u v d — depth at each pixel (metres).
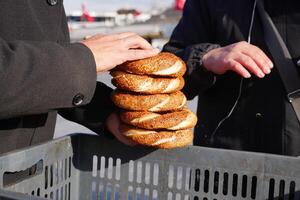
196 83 1.59
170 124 1.23
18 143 1.27
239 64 1.42
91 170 1.43
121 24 32.41
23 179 1.17
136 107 1.23
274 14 1.59
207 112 1.77
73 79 1.04
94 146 1.42
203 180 1.30
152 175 1.35
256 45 1.63
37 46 1.03
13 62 0.95
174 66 1.26
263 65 1.41
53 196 1.30
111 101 1.42
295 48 1.55
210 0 1.76
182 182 1.32
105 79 3.07
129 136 1.26
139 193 1.46
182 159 1.31
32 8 1.23
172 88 1.26
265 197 1.24
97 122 1.39
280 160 1.21
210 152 1.28
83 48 1.10
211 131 1.75
